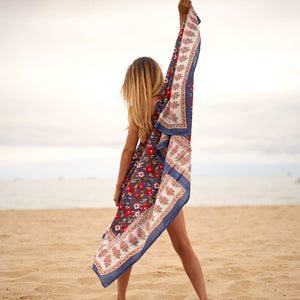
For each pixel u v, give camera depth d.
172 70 2.17
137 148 2.22
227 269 3.82
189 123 2.07
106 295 3.02
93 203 21.86
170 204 1.99
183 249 2.13
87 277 3.58
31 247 5.41
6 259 4.54
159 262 4.35
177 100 2.06
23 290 3.16
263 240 5.93
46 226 8.19
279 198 23.98
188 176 2.02
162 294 3.00
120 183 2.17
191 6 2.21
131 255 1.99
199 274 2.12
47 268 4.01
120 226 2.08
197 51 2.13
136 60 2.27
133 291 3.10
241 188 44.75
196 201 22.47
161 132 2.12
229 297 2.90
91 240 6.14
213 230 7.39
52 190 46.50
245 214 10.90
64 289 3.20
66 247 5.45
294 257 4.45
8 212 12.02
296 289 3.09
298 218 9.34
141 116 2.15
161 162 2.11
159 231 1.96
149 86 2.18
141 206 2.06
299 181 69.06
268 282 3.33
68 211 12.47
